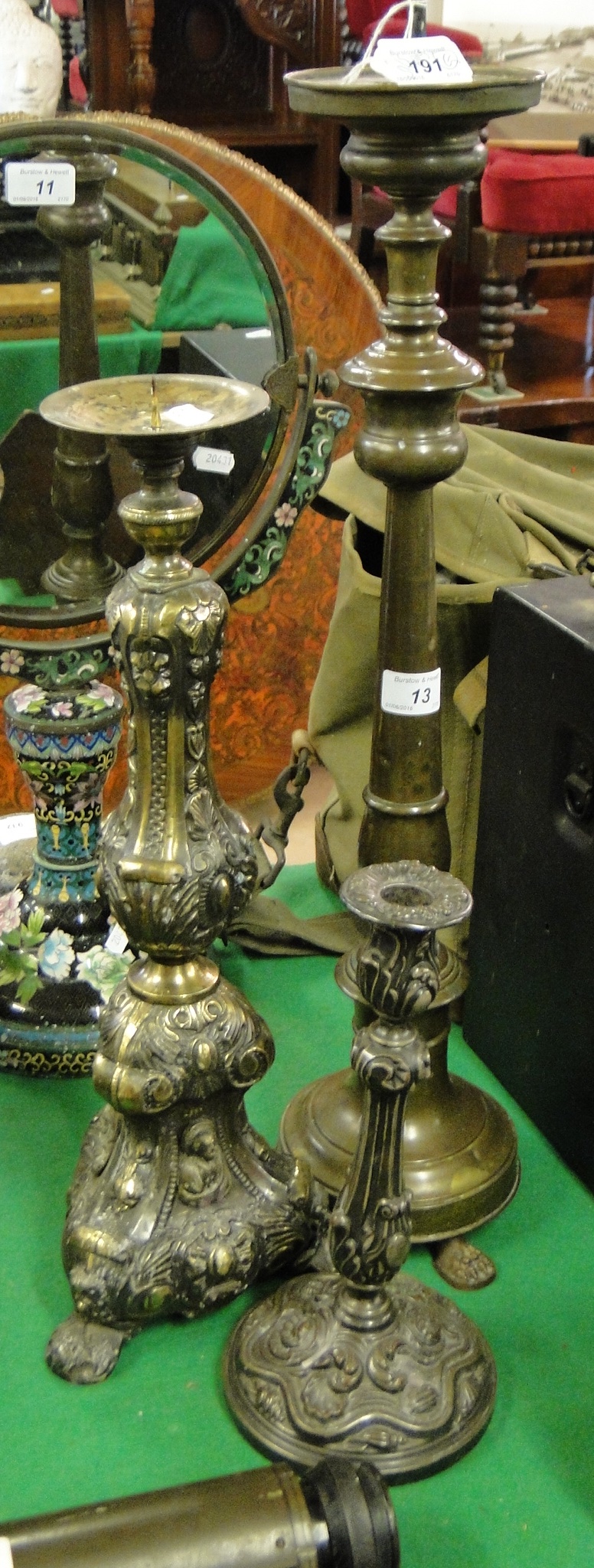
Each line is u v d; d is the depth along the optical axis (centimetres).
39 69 192
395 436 105
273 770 220
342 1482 89
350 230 344
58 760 135
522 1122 140
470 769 148
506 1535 99
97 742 136
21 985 143
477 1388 107
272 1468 92
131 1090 105
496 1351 114
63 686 134
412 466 104
